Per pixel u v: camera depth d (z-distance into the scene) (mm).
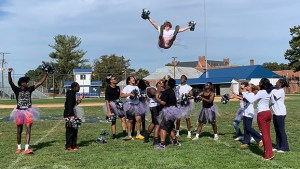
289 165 7918
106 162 8453
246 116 10148
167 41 8672
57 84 96375
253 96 9000
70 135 10180
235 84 33625
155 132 10781
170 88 10211
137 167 7902
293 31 70375
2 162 8656
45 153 9711
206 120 11570
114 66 98875
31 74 99812
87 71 78125
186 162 8328
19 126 9891
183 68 100000
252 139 11047
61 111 26656
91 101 46031
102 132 13516
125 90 11883
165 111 10039
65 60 96125
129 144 10977
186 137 12273
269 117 8648
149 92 11156
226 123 16375
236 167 7777
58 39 97750
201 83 66312
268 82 8711
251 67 65625
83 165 8203
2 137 12828
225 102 11125
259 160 8461
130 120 11938
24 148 10516
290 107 26469
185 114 11797
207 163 8188
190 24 8672
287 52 71250
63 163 8438
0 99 63406
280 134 9531
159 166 7961
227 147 10242
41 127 15891
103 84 95562
